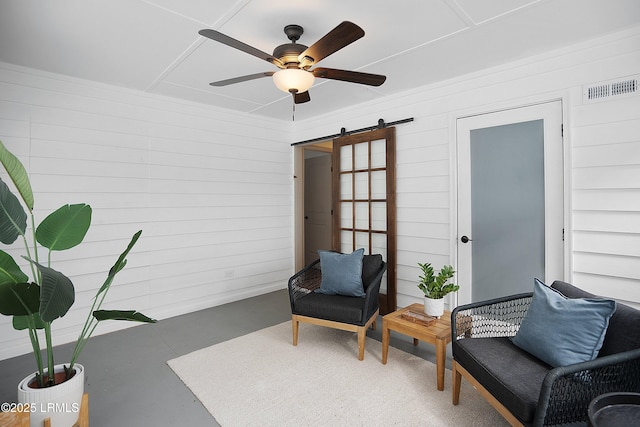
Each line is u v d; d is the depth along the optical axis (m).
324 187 5.64
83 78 3.04
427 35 2.36
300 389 2.16
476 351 1.80
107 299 3.19
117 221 3.25
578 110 2.51
